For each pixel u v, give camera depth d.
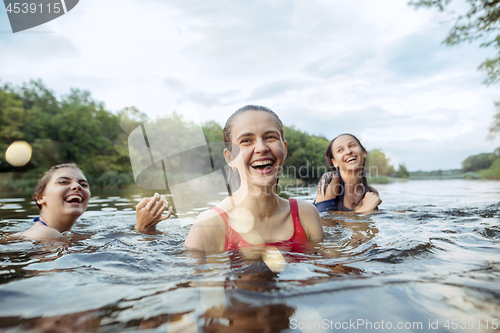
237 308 0.70
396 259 1.12
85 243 1.68
